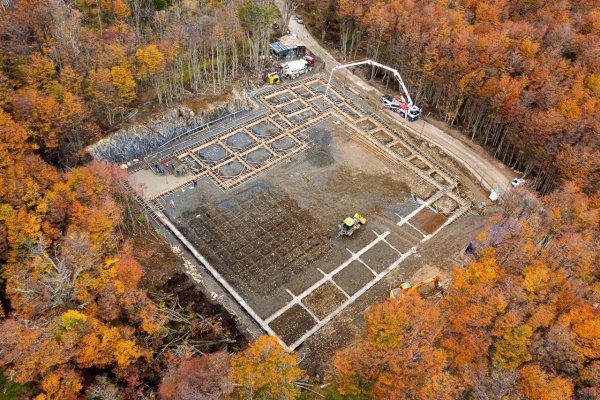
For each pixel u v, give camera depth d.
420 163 93.06
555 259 61.62
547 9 107.69
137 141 89.25
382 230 79.19
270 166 89.19
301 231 78.00
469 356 52.12
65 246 59.16
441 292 70.00
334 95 107.00
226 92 100.88
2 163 65.56
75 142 83.31
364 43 116.00
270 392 47.53
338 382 55.38
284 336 64.56
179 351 59.62
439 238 78.44
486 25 100.81
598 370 48.44
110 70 85.56
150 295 66.69
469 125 97.94
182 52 96.50
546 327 52.56
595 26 101.94
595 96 87.00
